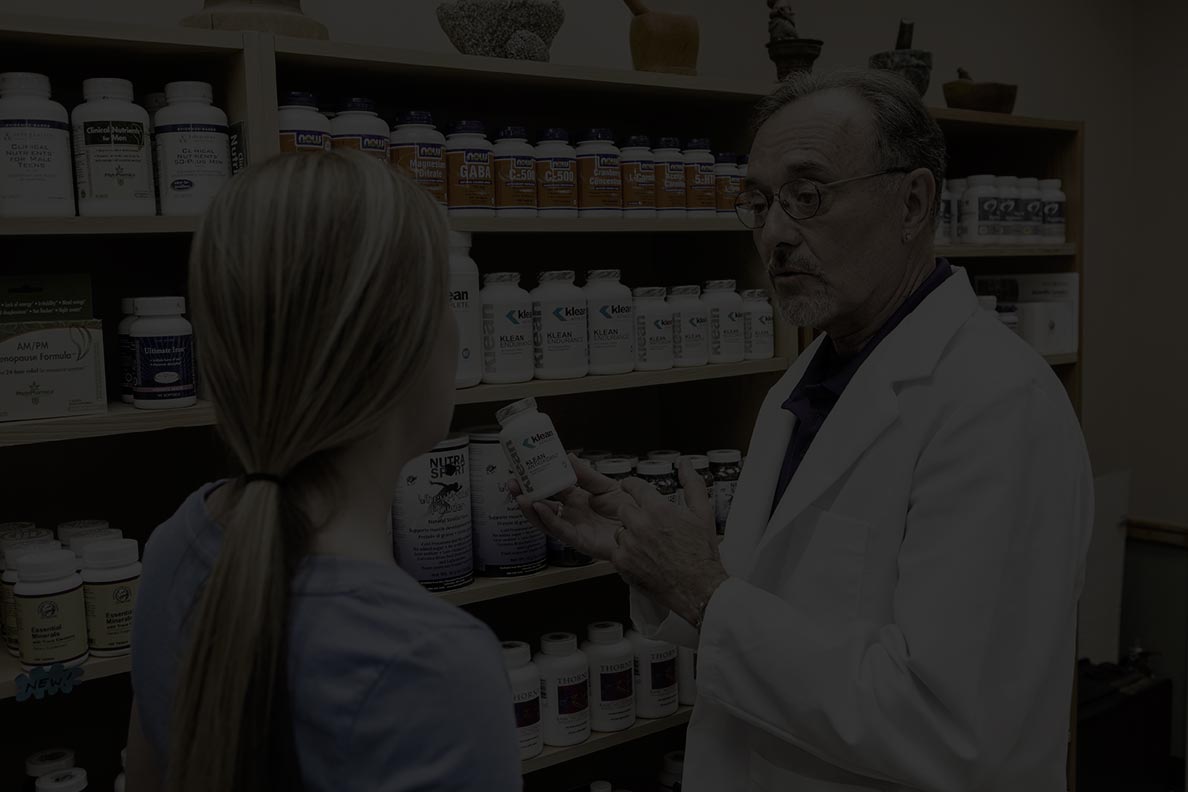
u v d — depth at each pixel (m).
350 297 0.57
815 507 1.18
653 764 2.19
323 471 0.61
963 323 1.16
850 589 1.12
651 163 1.74
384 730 0.55
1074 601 1.07
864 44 2.63
